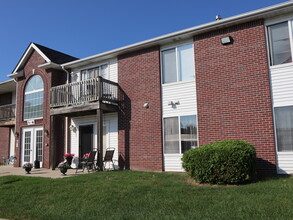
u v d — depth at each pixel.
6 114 18.80
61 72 15.64
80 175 10.34
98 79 12.23
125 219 5.33
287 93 9.30
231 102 10.22
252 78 9.90
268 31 9.93
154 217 5.28
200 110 10.85
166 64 12.12
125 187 7.82
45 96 15.31
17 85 17.14
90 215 5.70
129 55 13.10
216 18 11.59
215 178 7.99
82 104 12.66
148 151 11.92
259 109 9.64
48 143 14.80
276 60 9.66
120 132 12.84
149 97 12.22
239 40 10.34
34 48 16.23
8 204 6.87
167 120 11.74
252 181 8.18
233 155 7.84
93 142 13.94
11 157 19.22
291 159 9.03
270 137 9.34
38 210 6.24
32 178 10.15
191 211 5.55
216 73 10.67
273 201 5.84
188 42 11.66
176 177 9.38
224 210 5.46
